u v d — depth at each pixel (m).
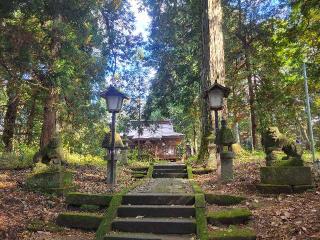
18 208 7.34
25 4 13.53
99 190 9.09
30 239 5.99
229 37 23.09
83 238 6.16
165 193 7.73
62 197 8.37
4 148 17.78
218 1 14.83
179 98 25.77
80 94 17.53
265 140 8.92
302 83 20.42
